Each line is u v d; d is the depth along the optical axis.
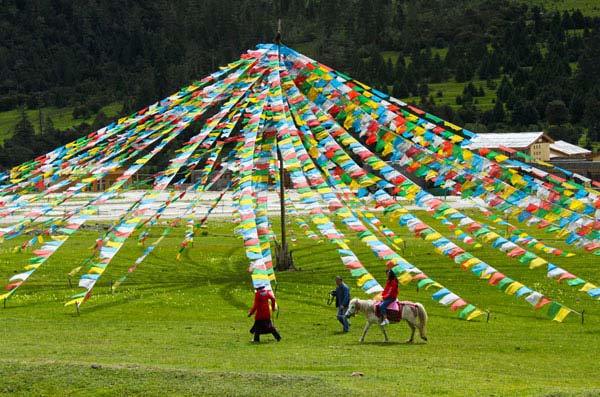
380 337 24.20
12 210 36.38
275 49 41.25
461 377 18.00
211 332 25.09
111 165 36.81
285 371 18.44
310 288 34.19
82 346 22.22
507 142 112.12
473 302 30.66
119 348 21.86
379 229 36.91
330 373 18.19
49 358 20.05
